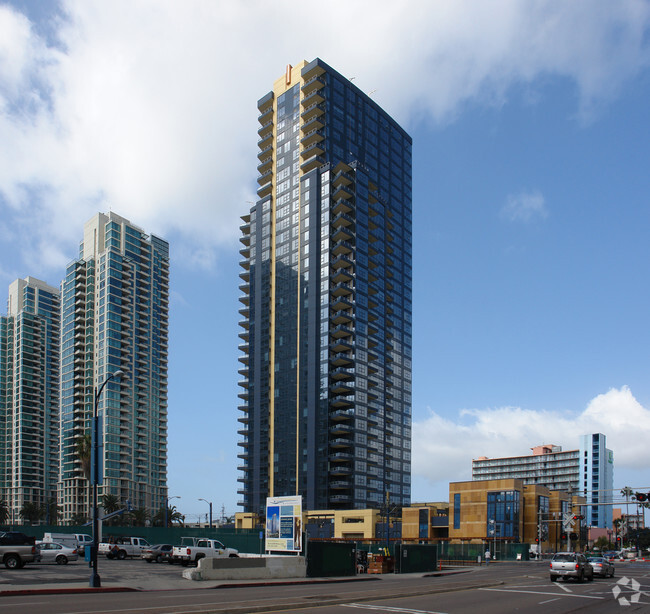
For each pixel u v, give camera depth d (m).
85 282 198.38
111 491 179.50
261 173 168.75
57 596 24.69
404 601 25.58
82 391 190.00
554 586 36.53
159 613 18.09
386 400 154.38
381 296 155.50
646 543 177.38
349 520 122.38
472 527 120.88
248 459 148.88
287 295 151.75
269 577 37.25
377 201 159.62
